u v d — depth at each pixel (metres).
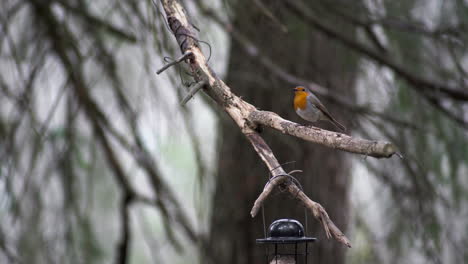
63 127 11.07
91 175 11.66
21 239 10.60
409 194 10.89
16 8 10.01
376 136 11.17
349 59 10.99
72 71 10.14
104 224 13.31
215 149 11.05
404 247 11.67
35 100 10.59
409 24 9.88
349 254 12.41
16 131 9.94
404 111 11.00
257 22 9.61
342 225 11.70
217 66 10.19
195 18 8.41
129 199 12.49
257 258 11.23
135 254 18.77
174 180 17.03
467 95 10.06
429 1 10.26
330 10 10.05
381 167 11.32
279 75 9.82
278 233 5.21
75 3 10.45
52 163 10.80
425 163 10.82
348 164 11.84
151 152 12.05
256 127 4.97
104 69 10.48
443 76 10.59
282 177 4.54
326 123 10.81
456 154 10.82
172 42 7.69
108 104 11.41
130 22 8.72
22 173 10.20
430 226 10.46
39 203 10.62
